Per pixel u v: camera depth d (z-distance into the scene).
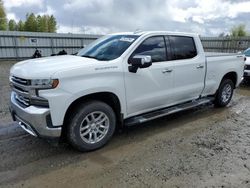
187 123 4.96
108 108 3.73
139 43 4.06
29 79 3.17
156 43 4.33
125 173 3.10
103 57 3.98
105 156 3.55
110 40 4.45
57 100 3.16
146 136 4.27
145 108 4.28
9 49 21.31
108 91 3.63
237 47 22.89
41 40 22.61
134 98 4.01
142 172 3.12
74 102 3.46
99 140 3.72
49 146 3.83
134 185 2.85
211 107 6.18
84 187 2.82
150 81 4.15
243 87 9.07
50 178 3.00
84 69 3.37
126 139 4.14
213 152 3.68
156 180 2.95
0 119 5.10
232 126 4.82
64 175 3.06
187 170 3.17
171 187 2.81
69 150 3.71
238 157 3.54
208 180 2.95
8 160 3.40
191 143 3.99
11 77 3.72
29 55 22.36
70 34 23.95
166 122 5.00
